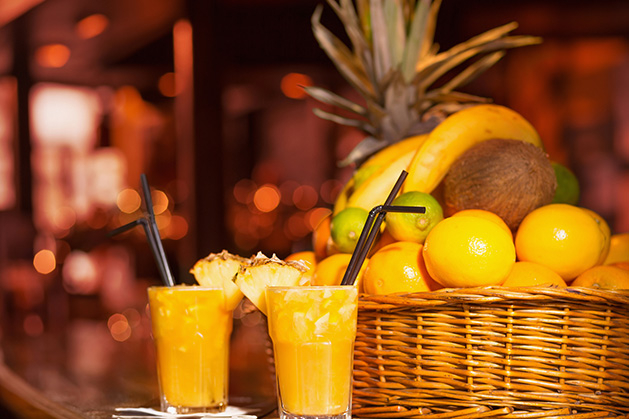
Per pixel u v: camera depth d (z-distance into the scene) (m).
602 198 5.86
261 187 7.43
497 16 5.42
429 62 1.56
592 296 1.20
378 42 1.59
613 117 5.80
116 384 1.65
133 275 5.42
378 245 1.40
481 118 1.44
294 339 1.19
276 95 8.02
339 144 7.94
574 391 1.23
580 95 5.84
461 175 1.38
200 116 4.22
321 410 1.19
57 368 1.84
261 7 4.86
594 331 1.22
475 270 1.24
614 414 1.25
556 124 5.91
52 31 5.20
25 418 1.57
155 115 7.56
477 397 1.24
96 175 7.43
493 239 1.25
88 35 5.31
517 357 1.23
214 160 4.22
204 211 4.17
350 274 1.22
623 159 5.79
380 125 1.59
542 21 5.48
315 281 1.37
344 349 1.20
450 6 5.13
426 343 1.24
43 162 7.17
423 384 1.25
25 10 4.72
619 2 5.28
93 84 6.75
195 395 1.30
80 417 1.36
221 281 1.30
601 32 5.46
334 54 1.62
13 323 4.48
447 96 1.58
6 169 6.62
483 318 1.23
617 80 5.76
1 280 5.30
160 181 7.51
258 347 2.13
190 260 4.19
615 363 1.23
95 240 5.36
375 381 1.27
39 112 7.14
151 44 5.57
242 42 4.91
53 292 5.23
